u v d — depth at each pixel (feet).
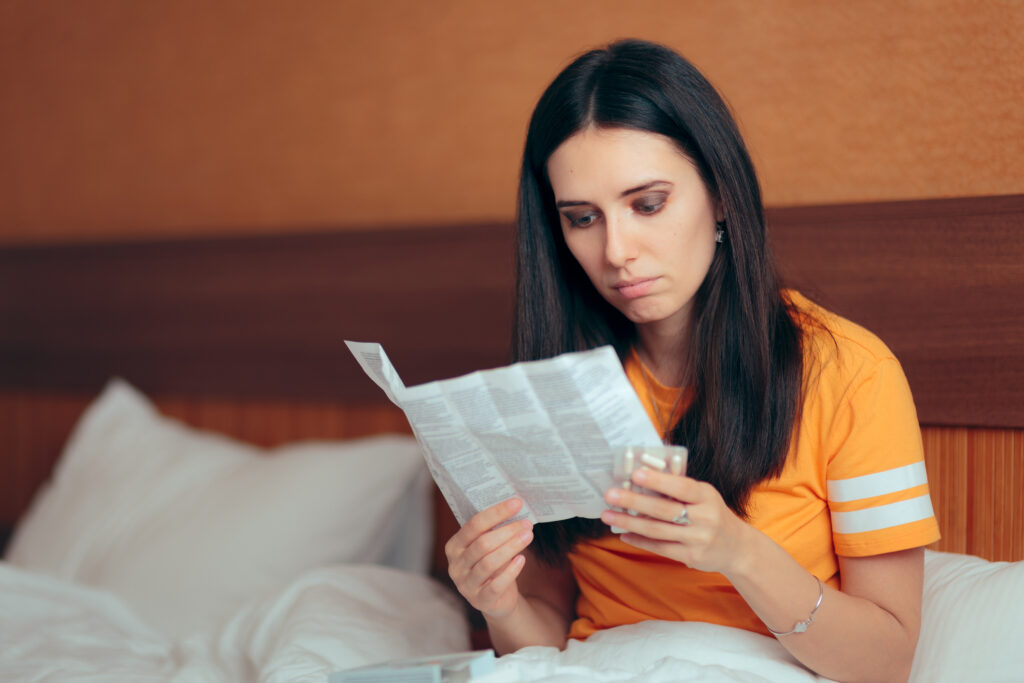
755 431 3.62
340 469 6.12
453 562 3.56
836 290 4.99
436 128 6.53
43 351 7.90
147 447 6.91
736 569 3.11
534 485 3.28
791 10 5.29
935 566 4.17
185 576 5.84
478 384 3.03
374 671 3.21
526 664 3.50
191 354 7.32
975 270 4.64
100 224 7.88
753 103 5.40
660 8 5.69
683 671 3.23
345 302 6.68
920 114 4.95
